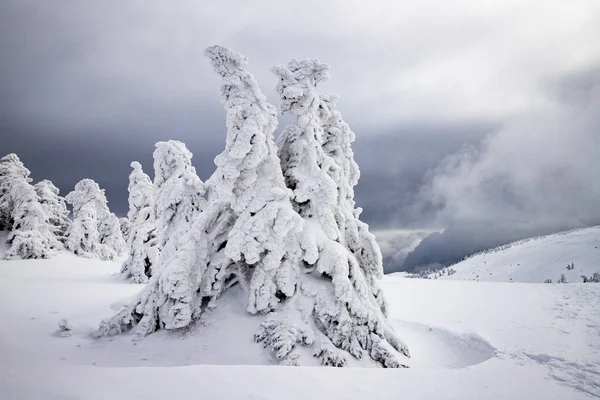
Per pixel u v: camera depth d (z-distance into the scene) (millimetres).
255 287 11484
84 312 14469
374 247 13516
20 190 34594
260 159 12047
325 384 6195
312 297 11516
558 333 12336
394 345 11758
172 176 20578
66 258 33312
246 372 6516
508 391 6730
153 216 27016
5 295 16000
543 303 17875
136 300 11984
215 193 13516
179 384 5660
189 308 10852
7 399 4355
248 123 11906
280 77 13500
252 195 12203
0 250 33125
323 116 14266
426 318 16203
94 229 37438
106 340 11125
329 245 11898
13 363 5605
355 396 5797
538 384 7223
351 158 14781
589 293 19391
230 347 10414
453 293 22797
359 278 11844
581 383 7539
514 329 13234
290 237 12094
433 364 11766
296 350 10156
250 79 12352
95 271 29625
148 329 11195
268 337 10602
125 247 46156
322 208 12516
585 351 10023
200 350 10344
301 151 13352
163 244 18406
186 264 11219
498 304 18531
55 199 41156
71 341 11055
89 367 6156
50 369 5684
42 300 15766
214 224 12617
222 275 12016
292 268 11852
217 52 12180
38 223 33906
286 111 13672
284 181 13023
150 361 9938
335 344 10781
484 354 11570
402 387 6406
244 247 11523
